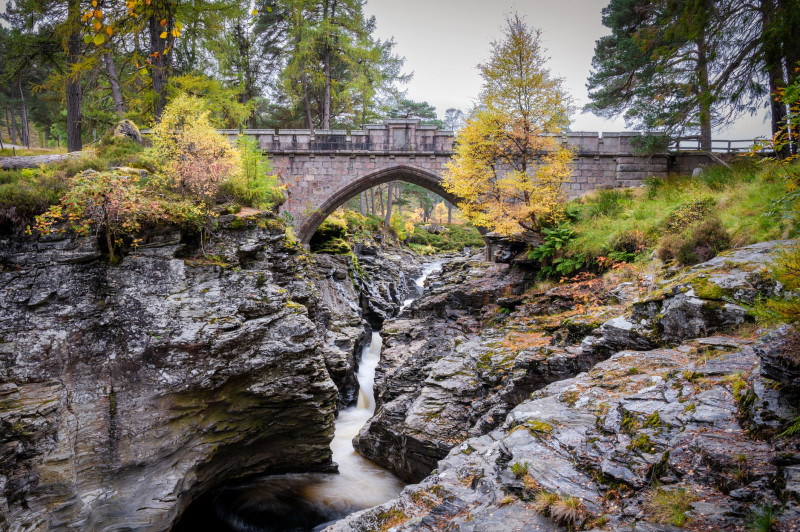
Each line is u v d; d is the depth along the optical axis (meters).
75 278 7.93
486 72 14.72
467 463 4.96
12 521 6.66
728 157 19.38
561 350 8.10
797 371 3.36
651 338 6.33
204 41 17.42
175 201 9.16
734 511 2.79
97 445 7.73
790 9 10.59
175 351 8.31
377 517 4.53
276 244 10.92
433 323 15.24
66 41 14.02
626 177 21.17
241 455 10.06
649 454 3.66
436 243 48.75
